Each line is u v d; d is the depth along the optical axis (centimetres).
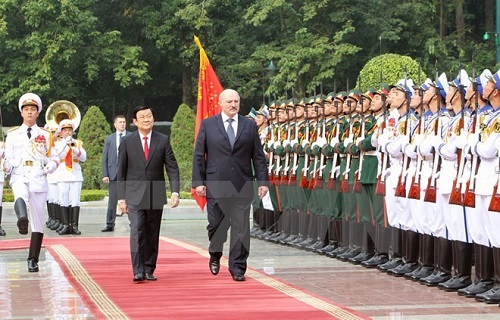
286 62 3284
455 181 1161
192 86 3928
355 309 1050
